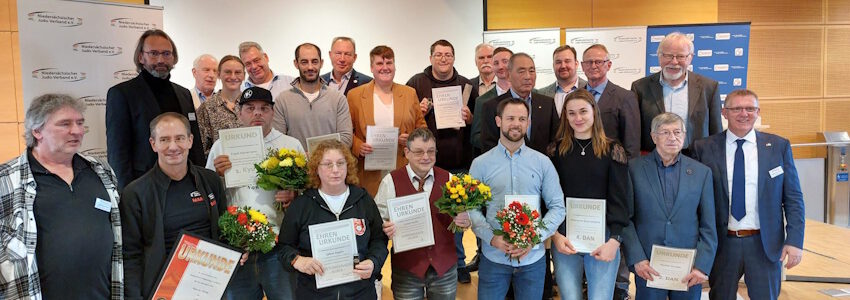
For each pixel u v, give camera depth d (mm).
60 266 2125
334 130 3805
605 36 6016
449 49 4391
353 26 6602
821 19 7203
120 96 3031
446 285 2918
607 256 2844
